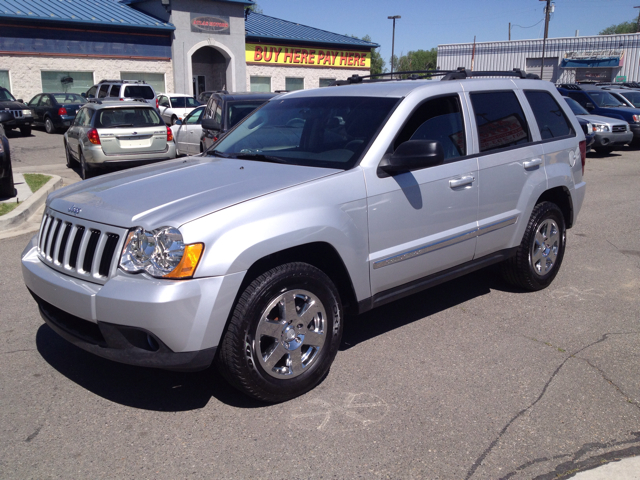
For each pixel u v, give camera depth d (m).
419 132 3.98
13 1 24.97
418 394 3.46
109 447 2.94
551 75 48.78
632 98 18.69
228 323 3.08
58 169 13.43
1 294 5.10
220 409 3.31
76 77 26.09
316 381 3.47
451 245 4.19
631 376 3.68
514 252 4.88
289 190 3.30
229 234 2.99
